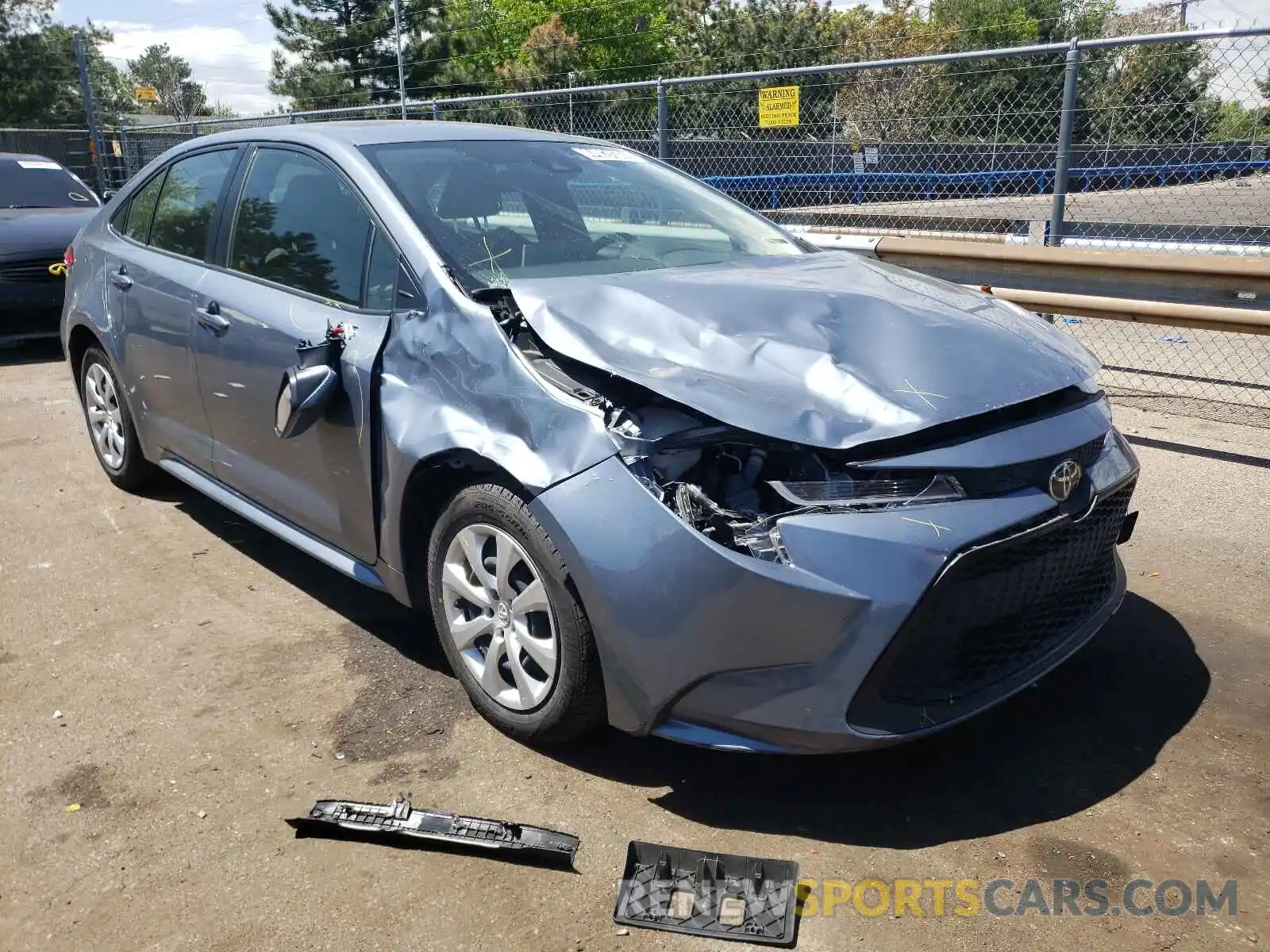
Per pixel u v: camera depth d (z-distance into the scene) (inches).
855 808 104.2
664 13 1558.8
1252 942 86.2
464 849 98.6
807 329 108.3
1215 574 159.0
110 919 91.1
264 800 107.0
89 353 197.8
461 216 132.4
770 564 92.4
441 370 116.1
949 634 97.7
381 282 128.1
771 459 98.7
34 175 374.6
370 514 126.5
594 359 102.7
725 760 112.6
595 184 152.6
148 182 185.9
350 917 90.7
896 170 442.9
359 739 117.4
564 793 107.1
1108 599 118.8
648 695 99.3
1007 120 385.4
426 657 136.3
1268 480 198.5
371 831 100.3
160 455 179.2
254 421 145.5
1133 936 87.0
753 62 1246.3
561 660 105.0
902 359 104.0
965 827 101.1
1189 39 247.0
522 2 1587.1
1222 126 295.1
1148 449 218.1
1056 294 239.5
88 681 131.0
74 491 203.2
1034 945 86.3
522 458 104.7
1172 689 126.0
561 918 90.3
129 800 107.1
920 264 264.2
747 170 450.9
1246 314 209.9
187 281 160.7
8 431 245.8
